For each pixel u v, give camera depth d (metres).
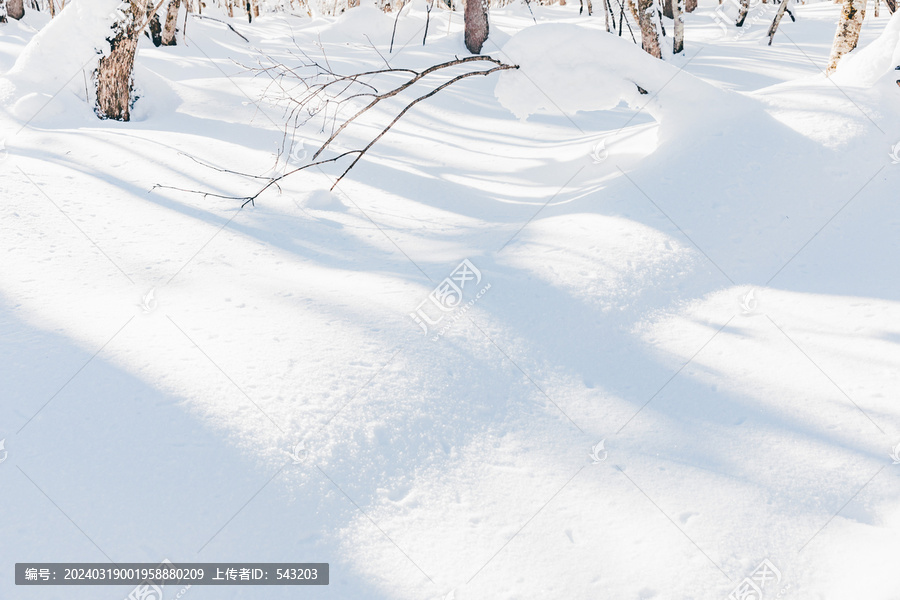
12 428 2.03
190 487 1.93
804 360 2.91
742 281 3.57
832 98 4.75
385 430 2.31
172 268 3.40
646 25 8.67
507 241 4.02
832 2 17.00
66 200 4.12
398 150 6.55
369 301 3.15
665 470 2.33
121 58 6.82
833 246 3.74
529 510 2.12
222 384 2.34
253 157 5.84
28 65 6.71
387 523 1.99
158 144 5.82
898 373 2.73
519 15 17.77
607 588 1.86
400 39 13.09
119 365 2.37
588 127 7.49
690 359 3.00
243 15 21.94
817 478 2.28
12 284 2.91
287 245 4.01
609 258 3.66
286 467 2.06
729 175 4.23
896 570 1.83
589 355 3.01
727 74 9.97
